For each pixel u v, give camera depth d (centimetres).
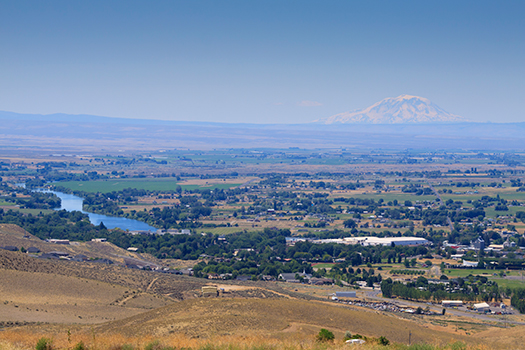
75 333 12612
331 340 11044
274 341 10456
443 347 10569
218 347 9281
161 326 12544
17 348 9281
